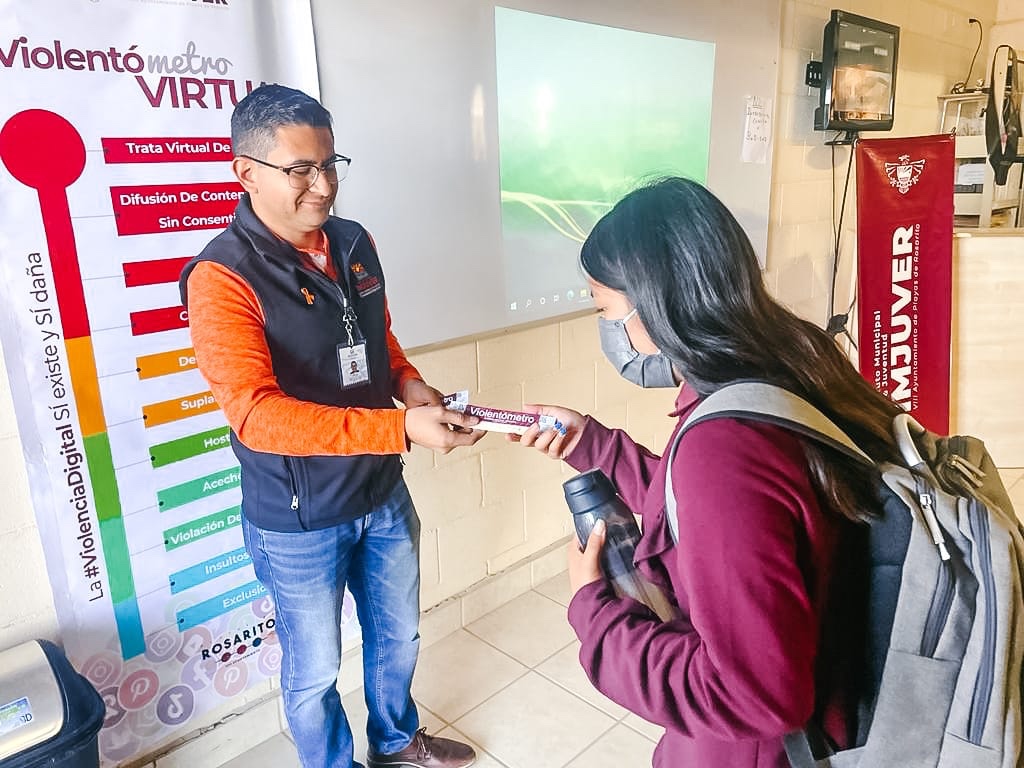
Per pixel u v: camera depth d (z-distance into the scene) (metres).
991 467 0.97
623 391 2.81
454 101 2.00
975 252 3.39
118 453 1.58
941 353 3.44
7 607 1.50
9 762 1.28
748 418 0.78
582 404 2.66
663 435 3.06
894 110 3.84
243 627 1.87
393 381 1.67
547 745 1.96
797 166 3.36
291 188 1.32
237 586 1.83
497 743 1.97
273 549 1.47
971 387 3.56
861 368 3.38
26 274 1.41
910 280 3.32
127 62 1.46
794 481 0.76
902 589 0.81
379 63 1.83
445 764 1.86
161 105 1.52
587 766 1.89
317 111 1.35
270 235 1.35
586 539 0.97
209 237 1.64
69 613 1.57
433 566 2.34
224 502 1.77
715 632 0.73
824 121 3.25
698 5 2.64
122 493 1.60
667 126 2.65
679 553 0.78
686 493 0.77
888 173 3.20
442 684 2.20
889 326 3.34
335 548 1.51
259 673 1.93
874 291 3.29
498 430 1.25
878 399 0.97
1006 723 0.80
